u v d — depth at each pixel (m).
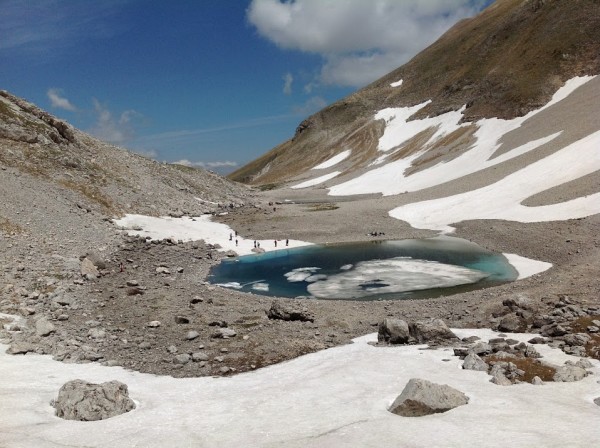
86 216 61.66
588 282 33.38
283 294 41.84
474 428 13.62
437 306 34.69
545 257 47.28
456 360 21.23
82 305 33.25
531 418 14.09
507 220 63.34
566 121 95.75
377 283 44.69
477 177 90.88
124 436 14.36
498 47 163.50
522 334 25.00
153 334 28.19
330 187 142.12
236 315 32.75
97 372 21.50
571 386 17.08
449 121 152.00
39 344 24.77
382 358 22.22
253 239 68.06
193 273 48.91
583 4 138.25
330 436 13.85
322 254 59.25
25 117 80.31
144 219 69.94
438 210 77.94
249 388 19.34
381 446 12.98
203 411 16.56
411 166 132.75
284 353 25.33
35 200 58.09
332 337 28.30
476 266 48.84
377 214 83.19
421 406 15.10
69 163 75.75
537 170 77.81
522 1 192.75
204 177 125.00
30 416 15.52
